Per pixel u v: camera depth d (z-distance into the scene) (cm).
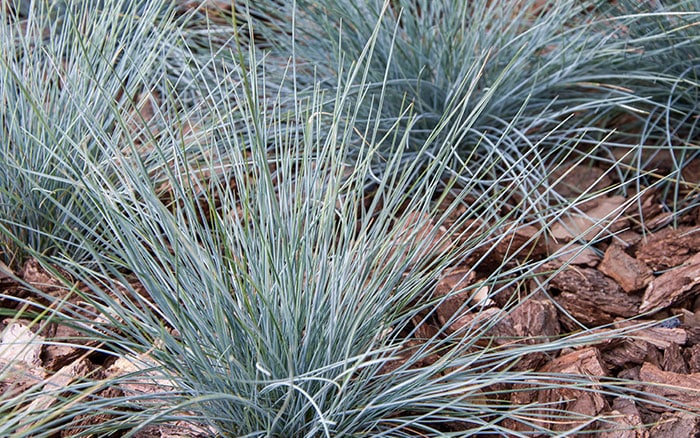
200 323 90
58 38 113
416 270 96
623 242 106
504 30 120
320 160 93
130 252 90
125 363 96
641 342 98
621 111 115
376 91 112
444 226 107
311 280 91
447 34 113
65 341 98
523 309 100
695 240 105
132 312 95
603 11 117
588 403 93
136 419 89
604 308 103
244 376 88
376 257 93
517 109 114
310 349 91
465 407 90
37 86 107
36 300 100
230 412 90
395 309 94
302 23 117
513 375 90
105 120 107
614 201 110
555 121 113
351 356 92
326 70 116
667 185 111
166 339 89
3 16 108
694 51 114
